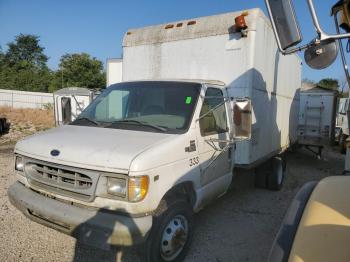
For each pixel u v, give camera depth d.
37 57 68.75
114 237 3.00
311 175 9.63
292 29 2.57
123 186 3.08
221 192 4.87
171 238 3.59
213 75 5.70
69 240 4.36
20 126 19.05
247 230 5.09
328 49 2.52
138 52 6.62
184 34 5.99
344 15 3.15
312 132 12.07
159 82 4.66
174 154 3.56
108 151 3.24
